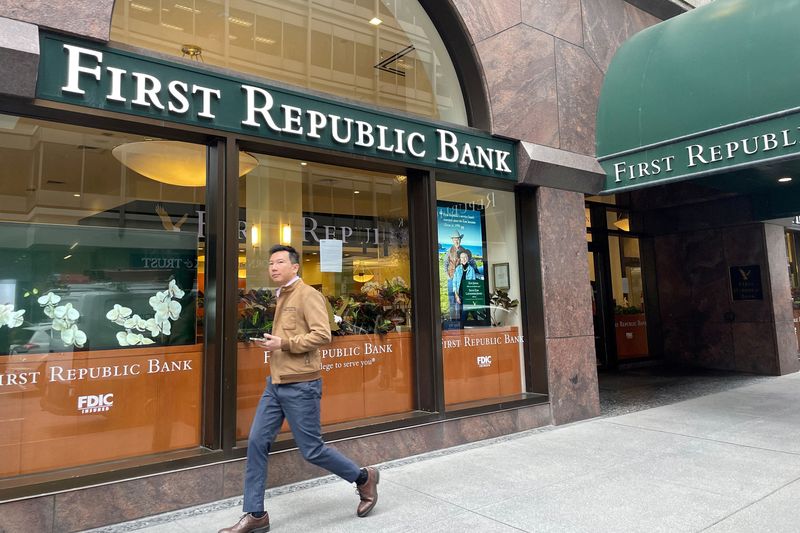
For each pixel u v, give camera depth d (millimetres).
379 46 6336
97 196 4609
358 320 5621
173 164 4691
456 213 6508
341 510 4035
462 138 6230
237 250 4562
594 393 7121
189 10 5168
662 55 7062
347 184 5957
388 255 6055
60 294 4137
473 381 6328
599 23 7918
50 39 3869
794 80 5797
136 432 4246
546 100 7055
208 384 4492
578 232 7238
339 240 5852
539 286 6777
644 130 7102
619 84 7465
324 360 5250
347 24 6164
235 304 4488
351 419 5367
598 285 11414
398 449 5301
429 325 5820
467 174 6262
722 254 11227
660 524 3688
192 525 3793
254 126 4699
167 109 4289
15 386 3848
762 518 3748
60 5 3893
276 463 4539
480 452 5535
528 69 6906
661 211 12023
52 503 3578
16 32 3652
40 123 4102
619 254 11898
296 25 5844
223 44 5359
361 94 6160
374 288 5930
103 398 4156
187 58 4762
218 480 4238
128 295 4395
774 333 10492
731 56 6348
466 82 6613
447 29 6465
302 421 3705
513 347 6797
